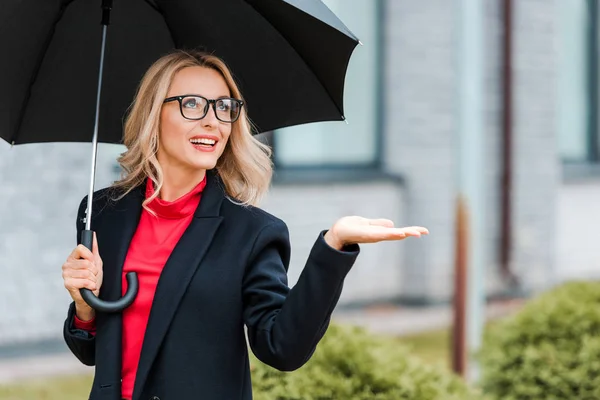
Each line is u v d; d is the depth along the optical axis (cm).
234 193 295
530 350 543
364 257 1103
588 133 1364
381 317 1052
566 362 535
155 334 268
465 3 698
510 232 1181
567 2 1339
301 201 1054
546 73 1207
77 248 275
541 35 1199
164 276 273
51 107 334
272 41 310
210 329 271
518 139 1188
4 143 826
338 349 418
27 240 840
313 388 399
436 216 1133
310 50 304
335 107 316
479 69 708
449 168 1138
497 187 1177
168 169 290
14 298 836
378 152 1145
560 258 1293
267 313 268
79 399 685
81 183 864
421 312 1094
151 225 286
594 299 581
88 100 336
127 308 277
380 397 402
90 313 286
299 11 291
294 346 257
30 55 319
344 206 1086
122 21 331
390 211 1122
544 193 1214
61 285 859
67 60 330
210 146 283
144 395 270
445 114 1136
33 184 841
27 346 843
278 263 278
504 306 1130
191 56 288
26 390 705
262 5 301
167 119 284
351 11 1123
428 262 1128
